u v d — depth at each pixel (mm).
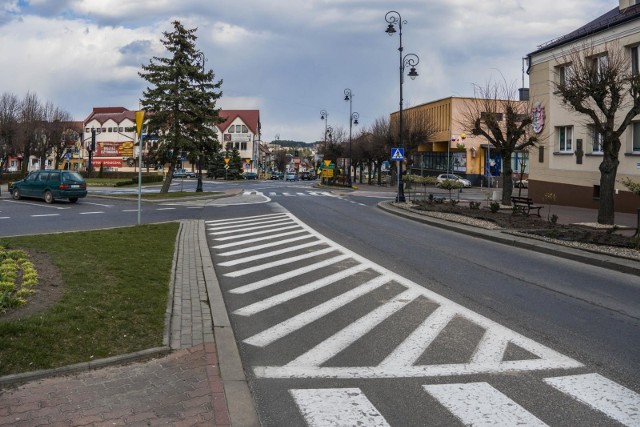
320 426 3652
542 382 4465
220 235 14438
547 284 8578
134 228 14391
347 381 4477
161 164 32562
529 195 29234
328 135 77125
